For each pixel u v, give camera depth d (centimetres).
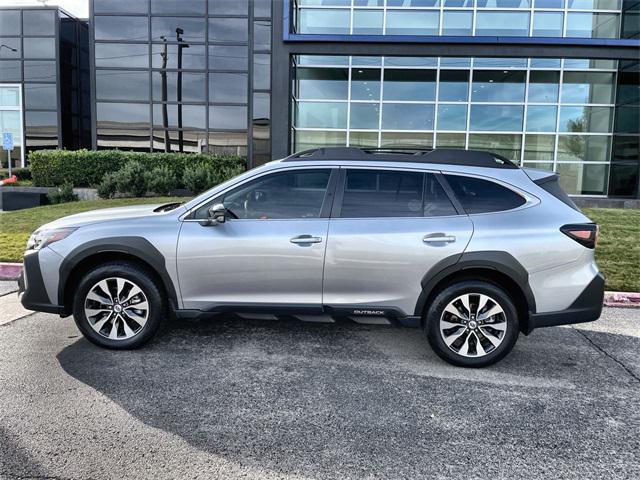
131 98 1748
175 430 324
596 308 420
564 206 431
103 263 450
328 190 444
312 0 1638
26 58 2038
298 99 1675
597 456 302
